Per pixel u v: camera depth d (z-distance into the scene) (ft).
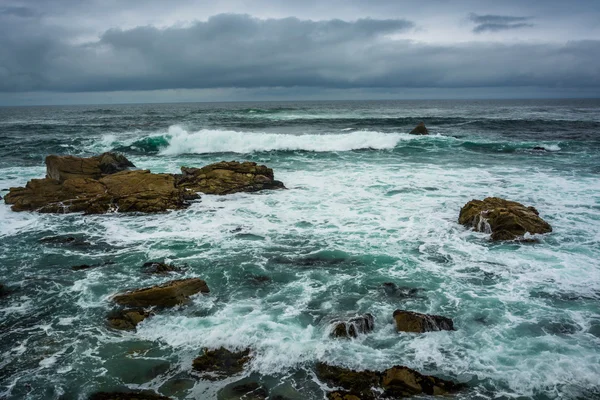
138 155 84.17
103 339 24.16
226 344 23.43
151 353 22.85
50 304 28.09
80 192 50.03
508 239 38.42
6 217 46.26
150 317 26.25
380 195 53.83
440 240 39.01
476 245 37.73
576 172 65.98
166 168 70.74
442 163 74.28
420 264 34.06
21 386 20.43
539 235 39.19
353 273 32.63
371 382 20.30
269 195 54.60
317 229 42.24
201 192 55.01
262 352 22.67
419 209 48.06
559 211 46.32
